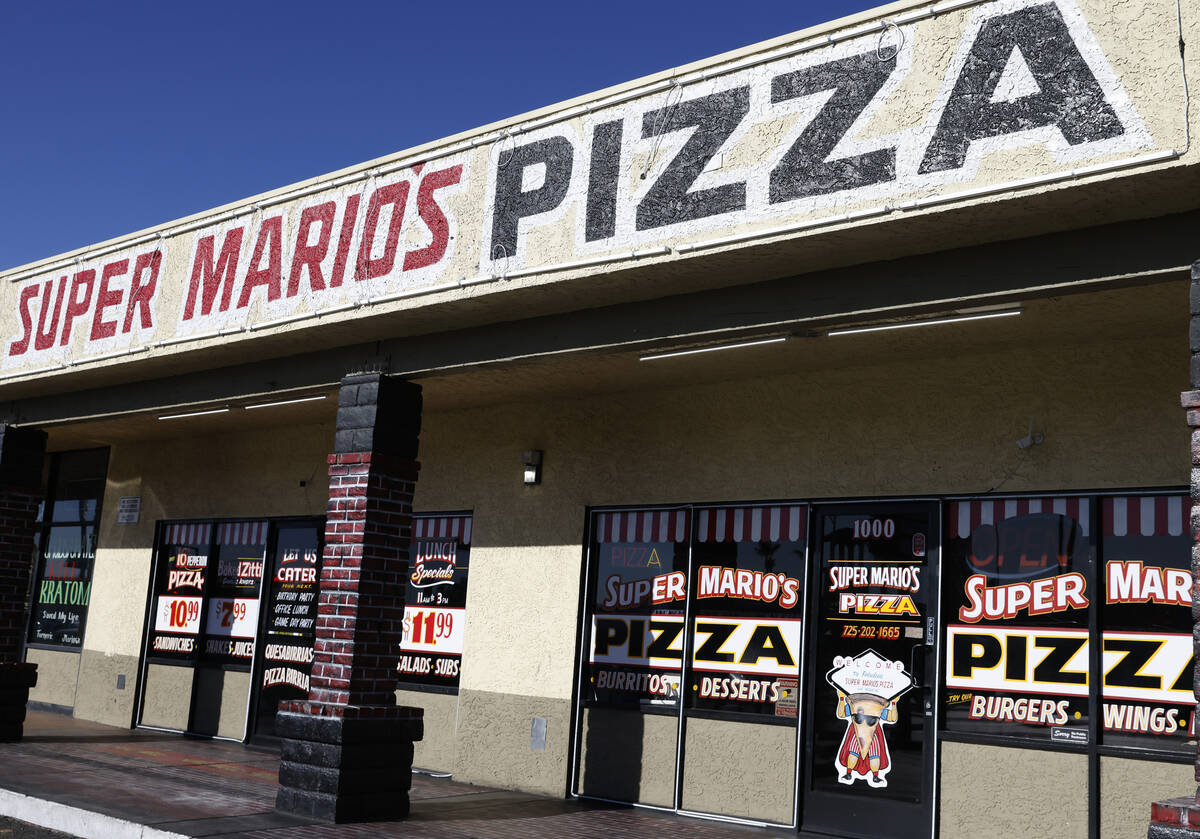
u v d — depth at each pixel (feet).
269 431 44.73
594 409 35.14
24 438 42.63
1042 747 25.43
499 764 34.73
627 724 32.53
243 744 42.34
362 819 27.55
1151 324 24.36
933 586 27.73
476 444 37.93
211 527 46.34
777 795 29.35
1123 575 25.17
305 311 30.83
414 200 29.04
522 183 26.71
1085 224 19.98
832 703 28.94
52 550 53.42
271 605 43.14
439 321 29.27
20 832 26.73
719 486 31.83
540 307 27.53
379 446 30.14
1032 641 26.11
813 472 30.12
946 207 19.81
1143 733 24.35
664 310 25.94
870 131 21.08
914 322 24.08
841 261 22.80
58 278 39.60
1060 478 26.11
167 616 47.19
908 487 28.37
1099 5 18.78
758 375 31.27
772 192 22.26
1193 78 17.62
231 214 33.78
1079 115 18.66
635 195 24.47
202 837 24.30
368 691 28.73
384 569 29.71
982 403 27.58
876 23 21.36
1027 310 23.56
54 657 51.62
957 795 26.43
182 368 36.55
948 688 27.12
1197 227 19.02
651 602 32.89
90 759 35.99
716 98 23.56
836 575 29.50
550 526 35.32
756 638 30.60
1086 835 24.53
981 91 19.84
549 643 34.45
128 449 50.70
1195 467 17.40
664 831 27.89
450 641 37.35
